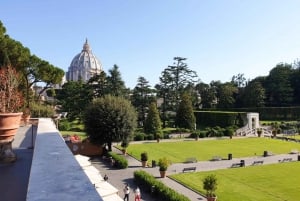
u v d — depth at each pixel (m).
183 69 89.44
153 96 84.75
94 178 14.88
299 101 100.31
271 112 90.69
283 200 23.12
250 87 100.69
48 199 2.85
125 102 44.09
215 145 54.03
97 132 41.69
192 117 71.94
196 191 25.41
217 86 106.62
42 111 40.75
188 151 47.47
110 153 40.09
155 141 59.38
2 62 20.55
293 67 111.56
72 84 84.88
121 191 25.62
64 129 69.00
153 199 23.50
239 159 40.44
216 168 34.66
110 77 79.44
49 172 4.00
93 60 190.38
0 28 33.84
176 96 87.25
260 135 67.81
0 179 5.67
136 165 36.72
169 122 87.75
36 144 6.79
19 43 36.09
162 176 30.52
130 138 43.31
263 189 26.05
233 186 26.97
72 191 3.12
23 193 4.82
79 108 77.69
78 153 44.28
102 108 42.34
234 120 76.25
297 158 40.44
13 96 9.71
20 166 6.80
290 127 74.56
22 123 21.77
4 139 6.89
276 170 33.34
